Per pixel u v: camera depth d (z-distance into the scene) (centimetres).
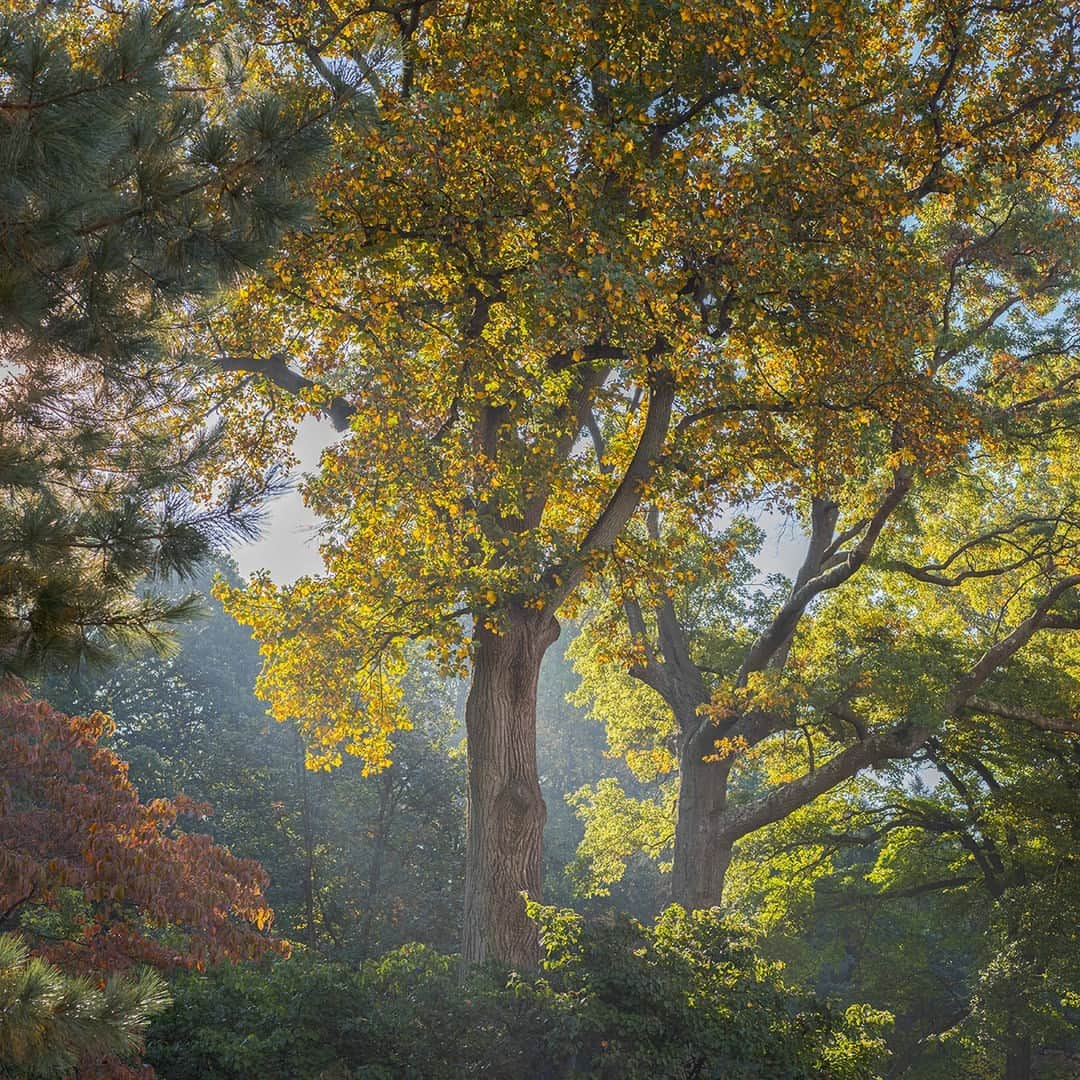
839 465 1777
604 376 1803
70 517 666
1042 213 2025
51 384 757
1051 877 2511
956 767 2909
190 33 656
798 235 1557
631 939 1407
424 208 1484
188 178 675
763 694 2164
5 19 599
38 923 1146
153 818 1149
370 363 1638
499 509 1653
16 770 1051
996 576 2825
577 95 1505
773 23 1398
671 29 1438
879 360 1576
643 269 1454
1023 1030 2425
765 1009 1347
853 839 2933
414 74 1534
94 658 667
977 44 1698
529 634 1709
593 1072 1270
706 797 2428
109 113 613
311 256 1476
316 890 3619
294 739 3712
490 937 1614
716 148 1570
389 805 3775
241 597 1788
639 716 2989
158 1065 1205
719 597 2827
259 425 1809
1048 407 2239
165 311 770
